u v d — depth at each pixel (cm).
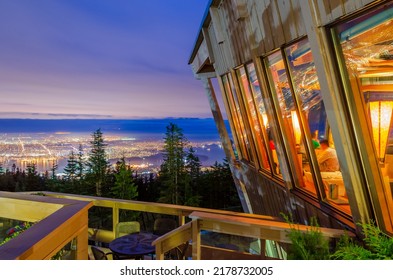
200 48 696
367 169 199
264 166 484
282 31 262
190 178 2297
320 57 198
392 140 180
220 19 462
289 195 357
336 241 222
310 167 289
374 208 202
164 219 413
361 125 196
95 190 2489
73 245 217
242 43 389
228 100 603
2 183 2433
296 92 286
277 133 349
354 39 182
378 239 179
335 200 263
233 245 534
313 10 195
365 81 186
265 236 236
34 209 234
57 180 2538
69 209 212
